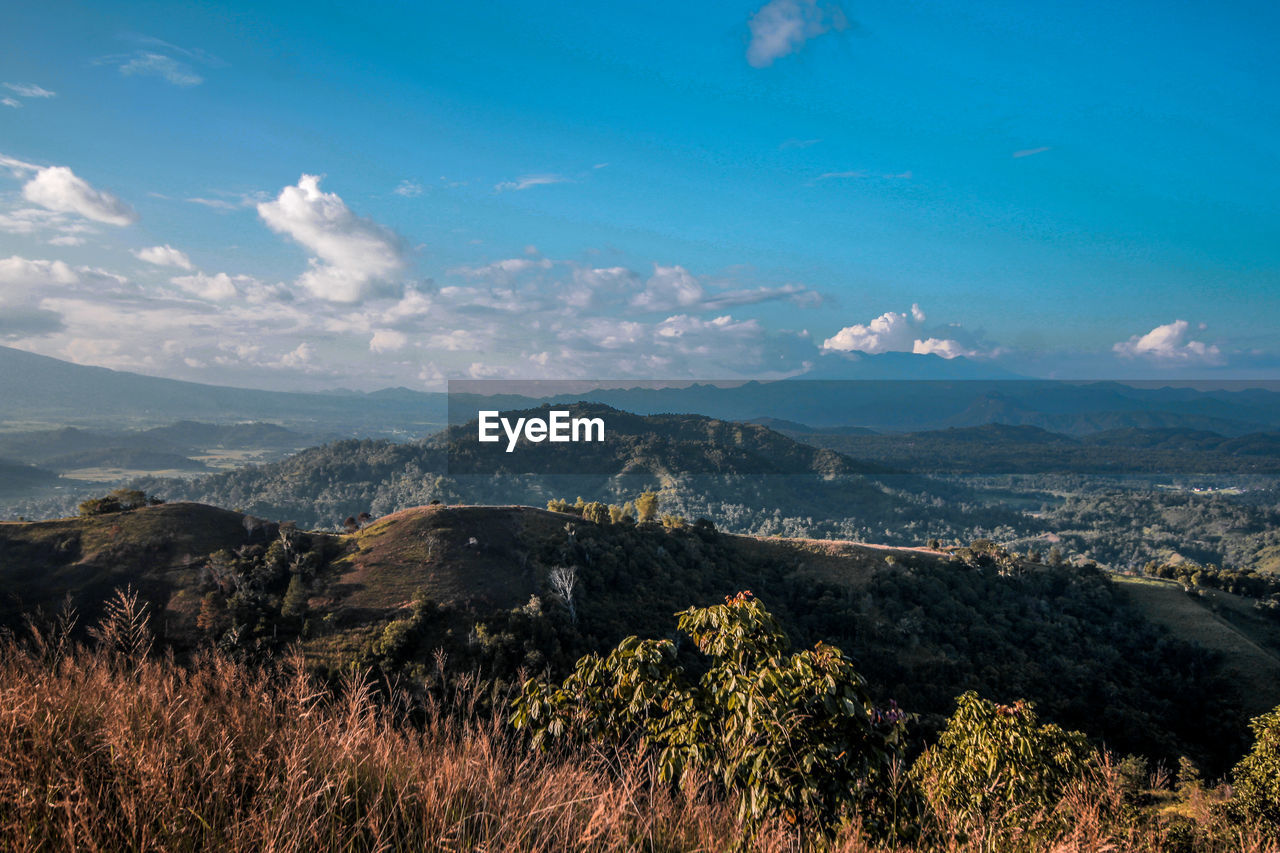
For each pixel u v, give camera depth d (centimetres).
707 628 537
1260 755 1619
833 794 452
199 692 360
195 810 276
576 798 332
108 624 388
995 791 620
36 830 260
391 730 367
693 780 414
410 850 288
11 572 4581
